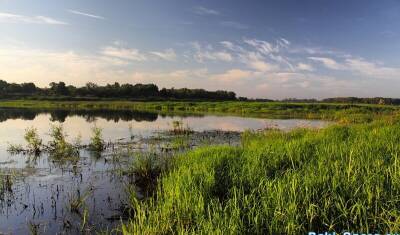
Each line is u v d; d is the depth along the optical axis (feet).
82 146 53.52
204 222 18.37
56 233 21.40
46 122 95.55
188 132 71.82
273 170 27.43
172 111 165.78
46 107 195.42
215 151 36.40
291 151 31.24
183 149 49.90
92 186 31.17
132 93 339.57
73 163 41.14
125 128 80.64
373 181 21.01
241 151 36.17
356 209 18.65
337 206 18.66
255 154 31.55
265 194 21.27
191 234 17.89
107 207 25.81
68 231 21.67
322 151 31.22
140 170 34.14
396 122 59.93
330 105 157.28
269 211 19.12
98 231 21.67
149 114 139.33
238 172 26.94
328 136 43.04
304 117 122.01
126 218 23.73
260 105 170.71
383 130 43.42
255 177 24.72
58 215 24.31
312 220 18.70
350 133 45.75
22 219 23.66
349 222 18.31
